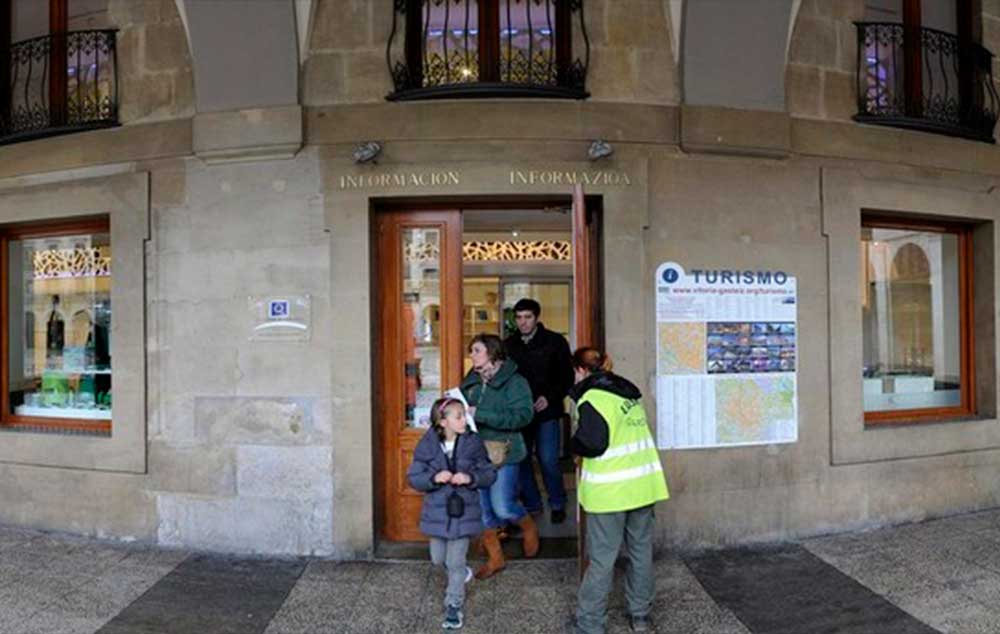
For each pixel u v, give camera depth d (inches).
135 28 225.8
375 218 218.8
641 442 159.2
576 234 181.0
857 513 229.0
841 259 230.2
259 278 212.7
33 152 232.5
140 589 184.1
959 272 264.2
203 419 214.5
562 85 211.9
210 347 214.7
